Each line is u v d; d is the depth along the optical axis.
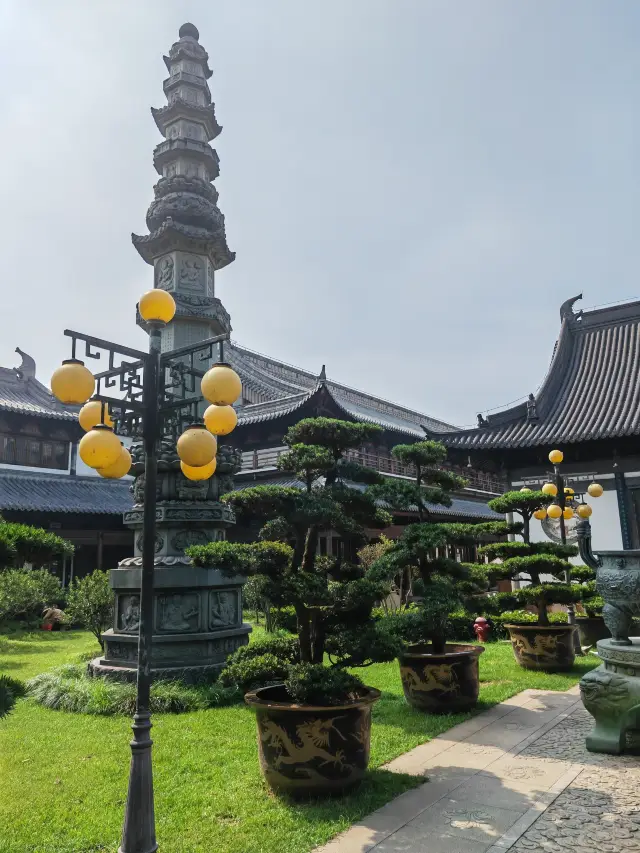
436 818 5.41
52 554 12.09
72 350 5.17
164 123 15.41
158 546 11.40
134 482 12.18
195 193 14.52
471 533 9.11
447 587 9.02
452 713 8.87
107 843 5.13
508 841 4.93
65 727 8.63
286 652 6.87
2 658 15.50
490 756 7.07
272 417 26.78
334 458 7.07
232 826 5.33
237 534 26.09
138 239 14.27
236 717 8.96
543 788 6.06
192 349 6.25
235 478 26.78
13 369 33.50
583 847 4.83
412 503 9.07
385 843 4.94
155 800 5.90
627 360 20.73
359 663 6.59
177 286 13.79
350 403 37.41
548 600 12.41
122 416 5.71
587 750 7.23
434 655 8.91
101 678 10.66
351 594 6.53
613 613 7.71
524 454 18.91
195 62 15.82
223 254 14.65
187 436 5.34
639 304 22.00
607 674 7.31
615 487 17.55
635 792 5.93
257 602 16.27
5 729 8.52
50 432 30.83
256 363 36.50
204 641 10.98
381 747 7.38
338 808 5.62
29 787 6.38
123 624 11.41
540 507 13.97
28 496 26.67
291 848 4.87
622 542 17.11
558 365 20.94
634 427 16.33
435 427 48.22
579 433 17.22
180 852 4.85
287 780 5.82
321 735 5.79
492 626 16.84
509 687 10.59
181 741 7.79
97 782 6.50
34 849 5.04
